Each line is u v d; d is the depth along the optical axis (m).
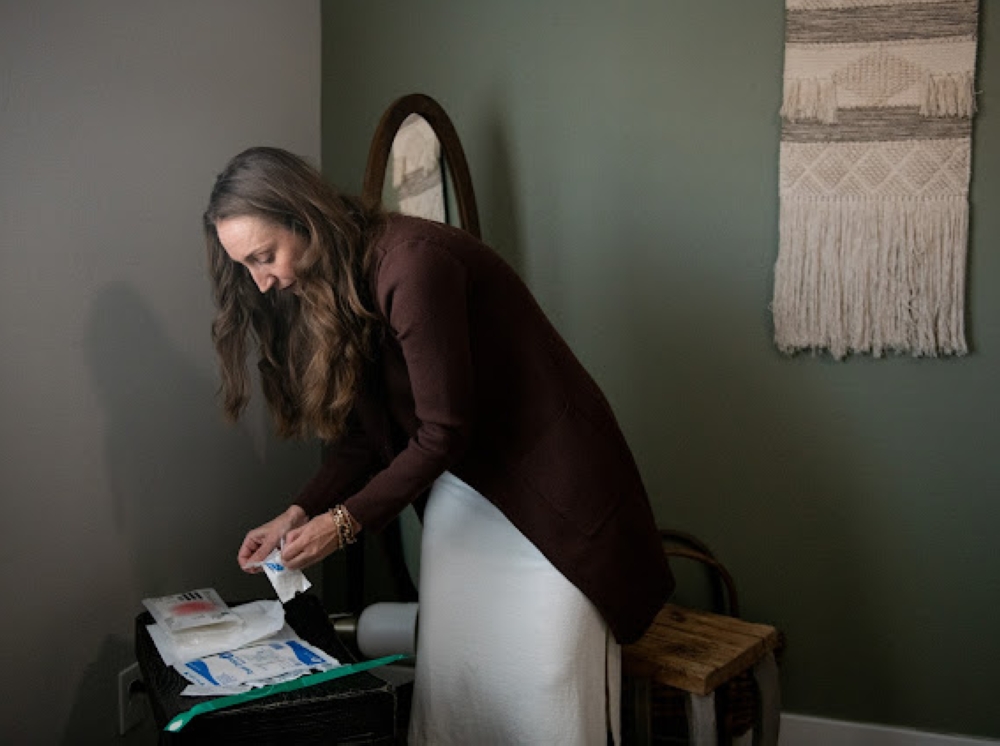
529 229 2.15
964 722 2.01
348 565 2.23
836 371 2.01
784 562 2.08
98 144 1.55
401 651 1.84
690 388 2.09
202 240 1.85
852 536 2.04
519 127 2.14
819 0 1.91
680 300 2.08
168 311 1.76
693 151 2.04
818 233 1.95
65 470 1.52
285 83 2.12
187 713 1.16
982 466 1.95
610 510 1.44
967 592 1.98
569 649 1.44
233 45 1.92
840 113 1.92
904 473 1.99
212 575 1.94
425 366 1.27
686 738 2.06
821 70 1.92
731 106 2.01
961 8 1.85
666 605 1.92
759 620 2.10
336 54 2.25
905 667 2.03
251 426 2.06
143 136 1.66
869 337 1.96
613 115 2.08
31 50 1.40
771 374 2.04
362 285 1.33
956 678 2.01
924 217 1.90
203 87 1.83
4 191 1.37
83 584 1.57
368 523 1.29
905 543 2.01
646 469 2.14
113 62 1.58
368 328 1.32
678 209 2.06
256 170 1.25
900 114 1.89
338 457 1.58
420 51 2.19
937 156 1.88
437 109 2.04
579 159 2.11
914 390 1.97
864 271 1.94
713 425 2.09
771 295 2.03
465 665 1.51
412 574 2.09
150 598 1.61
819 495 2.04
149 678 1.29
